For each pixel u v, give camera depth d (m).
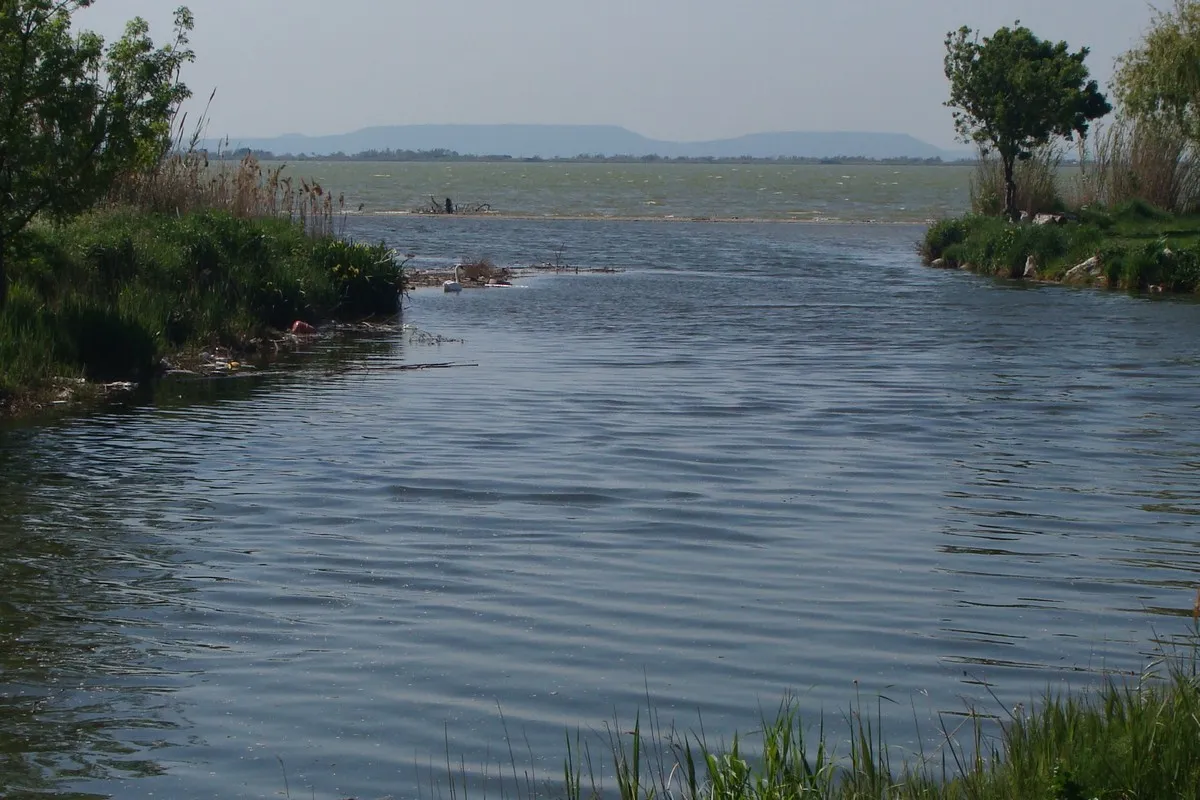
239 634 17.47
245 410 33.88
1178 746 12.12
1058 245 85.19
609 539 22.20
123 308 41.06
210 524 22.80
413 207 172.00
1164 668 16.22
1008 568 20.75
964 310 62.41
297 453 28.59
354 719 14.80
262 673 16.12
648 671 16.28
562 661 16.59
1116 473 27.55
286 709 15.07
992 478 26.97
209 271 48.94
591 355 45.44
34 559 20.62
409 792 13.07
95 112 38.56
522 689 15.68
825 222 155.50
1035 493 25.69
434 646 17.08
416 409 34.22
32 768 13.52
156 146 41.66
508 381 39.19
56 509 23.64
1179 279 74.38
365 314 57.41
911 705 15.23
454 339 49.78
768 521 23.48
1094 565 20.97
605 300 65.75
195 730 14.49
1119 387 39.09
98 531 22.25
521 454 28.77
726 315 59.28
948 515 24.03
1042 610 18.73
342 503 24.34
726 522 23.38
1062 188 117.19
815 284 76.62
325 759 13.79
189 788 13.14
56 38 37.16
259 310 49.47
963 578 20.22
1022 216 100.69
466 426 31.92
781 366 43.00
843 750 14.00
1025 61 99.94
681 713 14.98
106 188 39.28
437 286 72.00
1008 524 23.42
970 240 92.06
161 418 32.59
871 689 15.73
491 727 14.60
